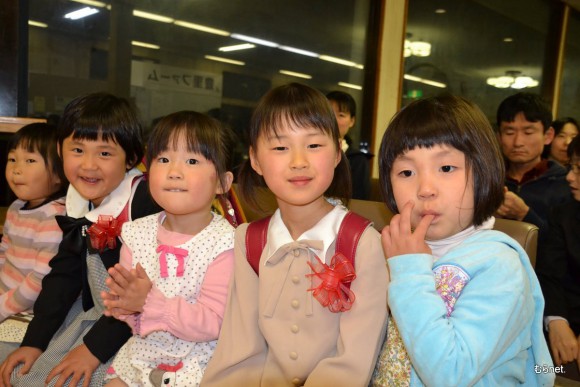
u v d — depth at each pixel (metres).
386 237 0.85
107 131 1.26
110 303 0.95
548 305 1.56
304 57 3.56
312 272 0.98
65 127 1.29
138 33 2.71
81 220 1.28
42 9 2.39
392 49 4.01
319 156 0.96
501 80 5.06
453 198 0.82
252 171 1.16
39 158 1.50
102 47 2.59
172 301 1.00
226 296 1.08
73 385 1.09
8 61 2.30
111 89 2.64
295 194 0.95
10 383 1.17
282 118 0.96
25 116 2.39
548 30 5.50
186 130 1.09
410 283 0.79
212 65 3.05
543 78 5.56
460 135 0.82
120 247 1.26
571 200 1.70
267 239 1.05
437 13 4.34
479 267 0.81
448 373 0.74
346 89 3.88
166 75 2.85
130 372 1.07
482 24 4.75
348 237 0.99
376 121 3.98
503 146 2.15
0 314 1.40
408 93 4.23
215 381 0.99
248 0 3.19
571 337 1.46
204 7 2.97
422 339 0.75
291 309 0.98
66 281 1.29
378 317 0.94
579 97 6.08
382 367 0.93
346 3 3.78
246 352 0.99
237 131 3.05
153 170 1.10
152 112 2.81
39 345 1.22
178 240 1.11
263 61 3.32
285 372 0.96
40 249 1.41
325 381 0.89
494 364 0.81
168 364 1.04
